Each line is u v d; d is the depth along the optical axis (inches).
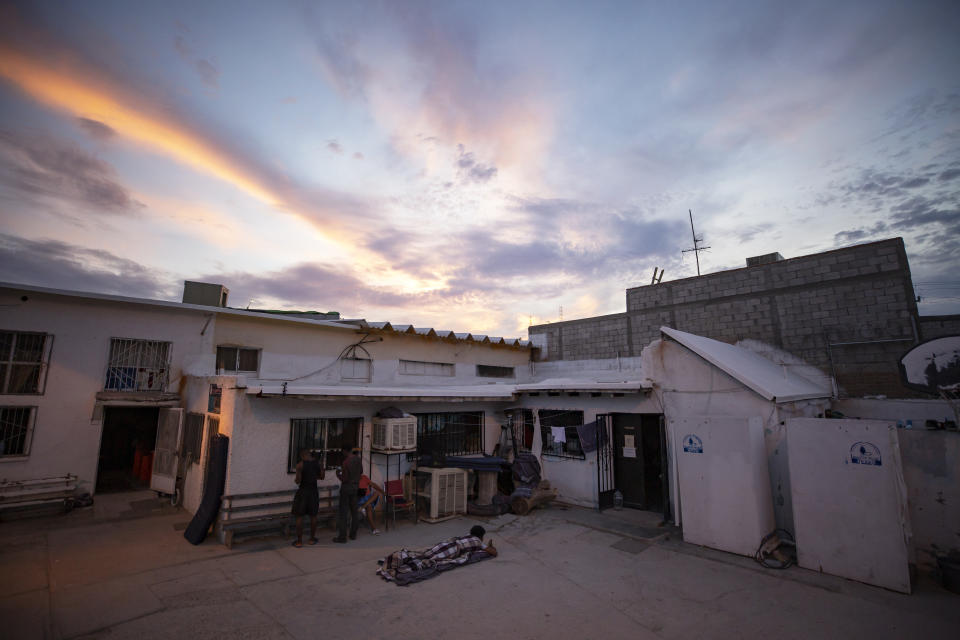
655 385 396.8
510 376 762.8
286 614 207.9
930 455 273.1
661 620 210.7
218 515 316.2
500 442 516.1
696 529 313.9
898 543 239.5
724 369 352.2
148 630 189.3
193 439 391.5
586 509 416.8
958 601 228.5
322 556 286.4
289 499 334.3
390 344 604.4
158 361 441.1
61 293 394.0
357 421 386.9
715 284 561.9
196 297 545.3
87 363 406.9
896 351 433.7
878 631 201.2
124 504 394.0
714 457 309.4
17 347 381.1
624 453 429.4
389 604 221.5
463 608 219.3
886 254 446.9
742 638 195.6
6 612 198.7
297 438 348.5
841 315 466.9
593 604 226.2
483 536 331.6
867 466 252.4
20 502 355.3
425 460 419.2
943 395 331.6
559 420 468.1
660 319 613.6
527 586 247.1
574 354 725.9
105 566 258.8
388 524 359.9
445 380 662.5
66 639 179.5
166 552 284.7
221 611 208.5
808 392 398.9
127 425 563.2
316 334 540.7
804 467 274.1
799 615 215.3
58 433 388.5
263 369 497.0
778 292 510.6
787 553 290.0
